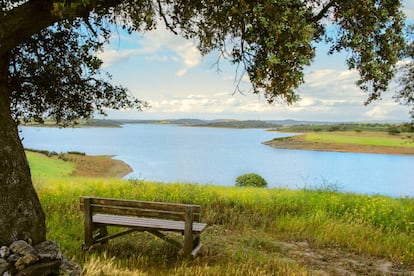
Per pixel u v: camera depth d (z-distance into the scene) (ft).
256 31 16.78
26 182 18.84
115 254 24.91
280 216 37.63
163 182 52.37
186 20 21.59
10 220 17.93
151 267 22.72
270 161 281.54
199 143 558.15
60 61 24.57
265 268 23.86
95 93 26.37
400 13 21.71
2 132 18.40
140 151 374.43
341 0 20.74
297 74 16.43
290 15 16.25
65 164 180.96
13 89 23.13
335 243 32.07
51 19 17.95
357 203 41.11
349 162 279.08
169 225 25.64
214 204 40.81
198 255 25.91
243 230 34.47
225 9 17.46
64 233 27.96
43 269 17.69
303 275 23.34
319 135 598.34
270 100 17.65
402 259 29.07
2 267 16.46
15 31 17.63
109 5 19.95
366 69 21.58
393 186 156.76
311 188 53.52
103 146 442.09
